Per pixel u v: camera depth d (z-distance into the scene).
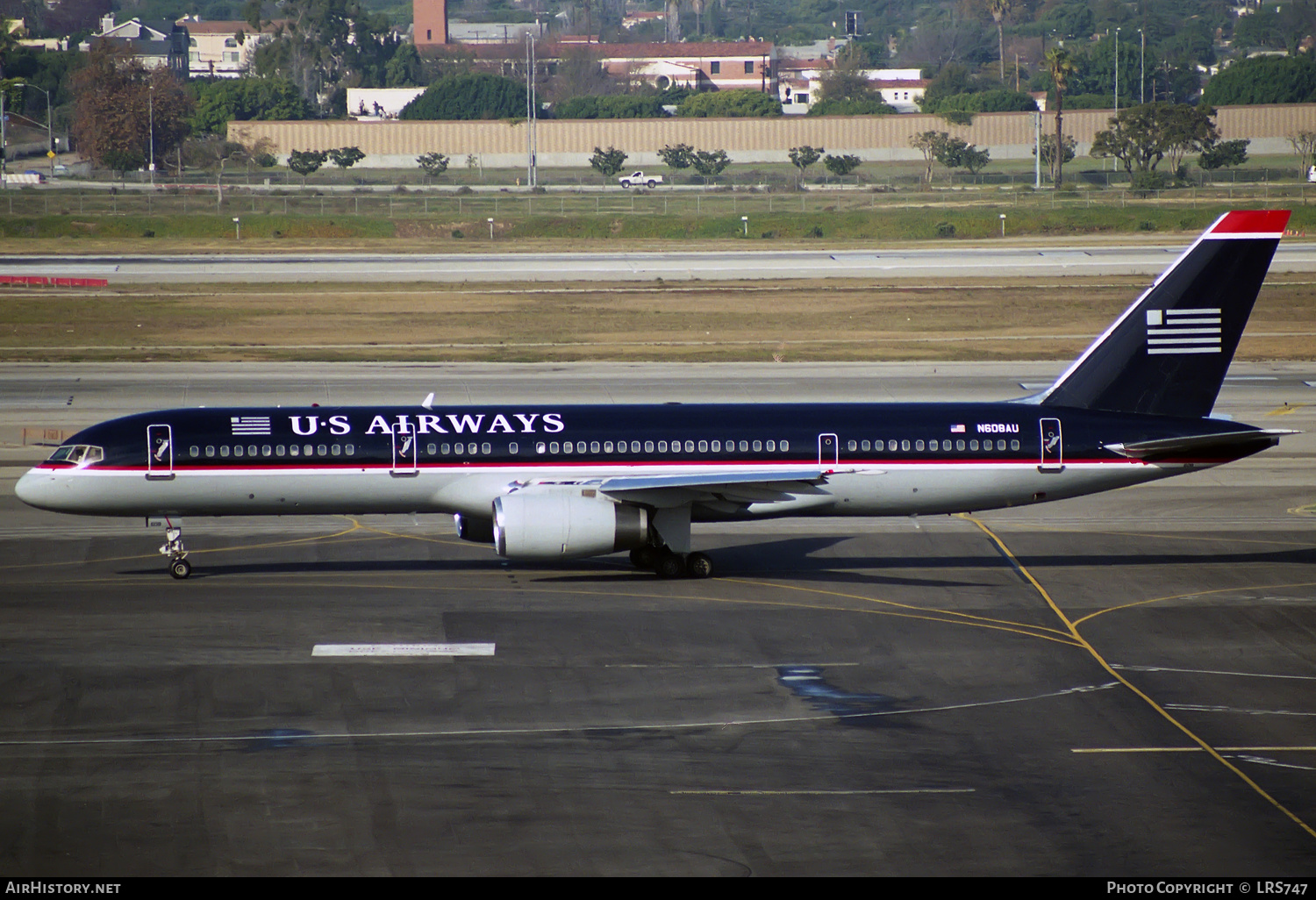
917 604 166.00
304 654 144.25
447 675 138.00
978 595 170.75
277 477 174.75
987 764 116.00
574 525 168.25
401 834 101.19
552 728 123.69
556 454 178.12
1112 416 184.75
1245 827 103.75
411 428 178.00
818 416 183.88
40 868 94.94
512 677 137.62
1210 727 125.19
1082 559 189.62
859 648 148.12
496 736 121.62
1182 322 183.38
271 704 129.12
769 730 123.81
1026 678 138.88
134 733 121.31
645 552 182.12
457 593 169.50
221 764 114.50
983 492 183.12
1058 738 122.38
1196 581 177.62
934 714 128.25
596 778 112.31
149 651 144.75
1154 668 142.50
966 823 104.19
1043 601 168.00
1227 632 155.25
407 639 149.75
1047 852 99.19
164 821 103.12
